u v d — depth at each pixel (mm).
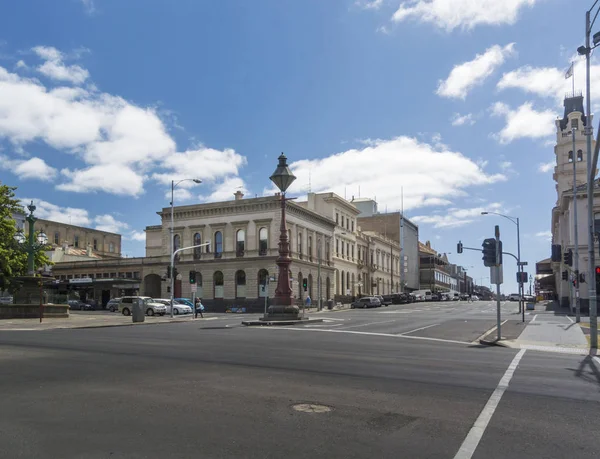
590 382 10000
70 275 73875
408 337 20797
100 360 12680
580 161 72688
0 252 42656
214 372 10836
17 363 12117
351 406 7707
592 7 18688
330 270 72438
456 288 178750
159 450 5535
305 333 22625
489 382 9875
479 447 5762
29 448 5582
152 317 44906
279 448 5645
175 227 66750
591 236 18281
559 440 6055
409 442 5926
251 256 61250
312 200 75562
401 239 110375
